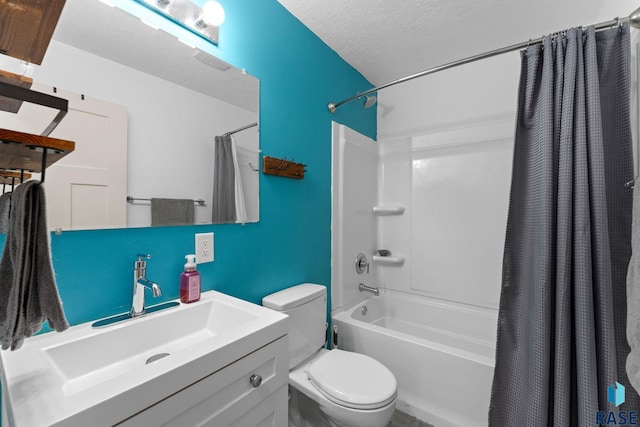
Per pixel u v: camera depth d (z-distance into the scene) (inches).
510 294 51.2
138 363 32.6
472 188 81.5
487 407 53.5
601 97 45.4
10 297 20.3
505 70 78.8
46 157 20.2
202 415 26.1
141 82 37.5
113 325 32.9
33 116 28.9
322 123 72.3
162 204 39.8
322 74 72.1
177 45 41.6
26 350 27.0
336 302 77.1
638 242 30.2
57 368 27.4
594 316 41.8
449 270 84.6
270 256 57.6
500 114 79.4
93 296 33.8
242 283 51.8
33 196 20.5
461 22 64.8
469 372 55.4
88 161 32.7
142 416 21.8
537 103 49.2
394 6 59.7
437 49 76.0
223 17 43.0
